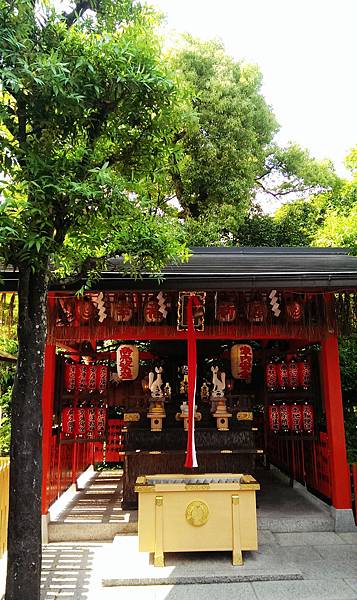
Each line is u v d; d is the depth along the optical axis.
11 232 3.00
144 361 11.20
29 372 3.52
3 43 3.18
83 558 5.39
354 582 4.64
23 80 3.30
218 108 12.93
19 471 3.38
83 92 3.56
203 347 9.12
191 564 5.02
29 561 3.29
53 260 3.79
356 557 5.32
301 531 6.21
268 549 5.52
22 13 3.37
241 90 13.99
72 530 6.06
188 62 13.54
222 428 6.94
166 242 3.94
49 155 3.59
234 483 5.28
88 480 9.30
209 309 6.63
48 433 6.39
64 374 7.15
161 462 6.84
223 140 12.90
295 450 8.36
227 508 5.19
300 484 8.04
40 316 3.64
